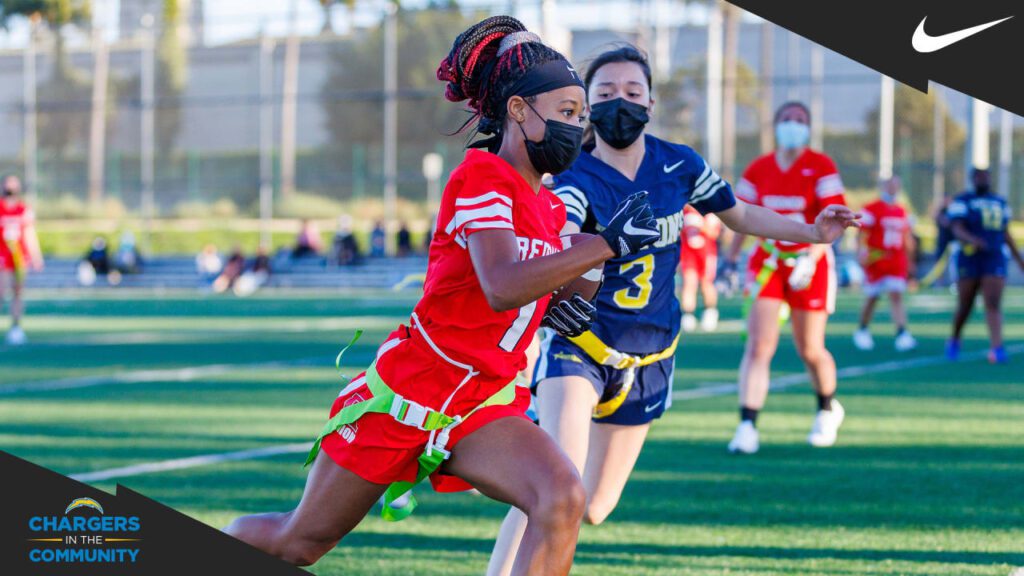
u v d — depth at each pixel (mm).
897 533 6160
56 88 50781
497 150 4074
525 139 3891
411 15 47125
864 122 44656
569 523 3723
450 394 3887
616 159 5293
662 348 5320
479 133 4113
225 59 49812
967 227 14289
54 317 25609
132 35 47031
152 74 44031
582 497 3746
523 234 3854
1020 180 40656
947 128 43031
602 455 5410
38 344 18531
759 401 8555
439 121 46562
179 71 49969
